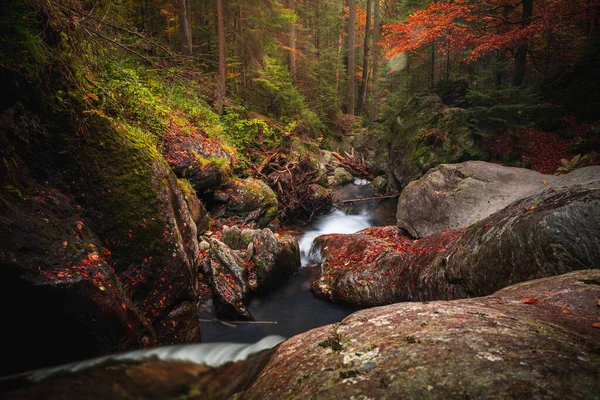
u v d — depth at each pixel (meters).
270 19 13.70
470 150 11.20
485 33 12.09
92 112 3.88
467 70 20.41
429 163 11.84
